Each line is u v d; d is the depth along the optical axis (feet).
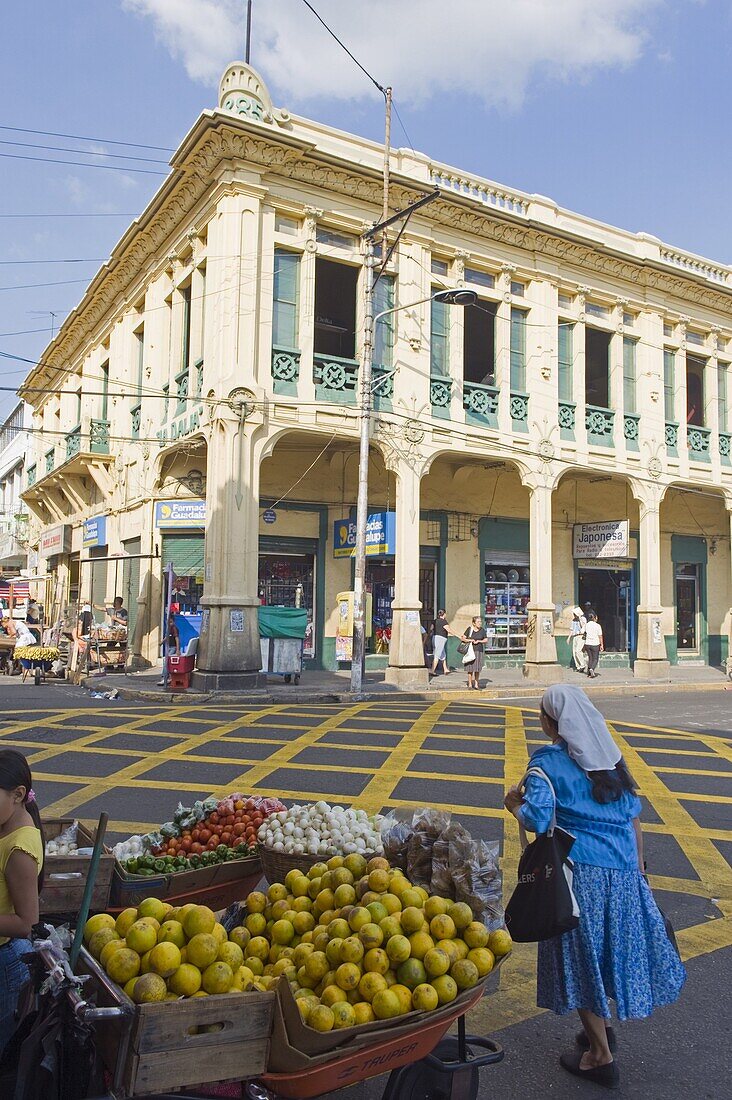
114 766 29.94
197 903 13.56
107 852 13.15
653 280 76.02
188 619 55.62
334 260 59.57
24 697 49.32
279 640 56.03
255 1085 8.78
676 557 90.58
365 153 61.21
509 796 11.98
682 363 79.77
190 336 61.00
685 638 91.76
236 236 54.75
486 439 65.62
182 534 64.18
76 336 88.99
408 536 60.85
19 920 9.84
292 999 8.59
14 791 10.39
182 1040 8.18
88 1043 8.57
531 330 69.21
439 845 11.50
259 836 14.16
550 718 12.35
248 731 37.81
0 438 145.18
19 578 101.04
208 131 53.67
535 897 11.09
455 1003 9.78
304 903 11.25
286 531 65.82
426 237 62.95
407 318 61.77
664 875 20.22
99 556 79.00
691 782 30.01
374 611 69.72
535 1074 11.87
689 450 79.97
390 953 9.78
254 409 54.39
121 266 71.72
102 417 82.28
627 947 11.39
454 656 73.31
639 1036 12.91
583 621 76.28
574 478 77.92
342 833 13.55
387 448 60.70
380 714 44.65
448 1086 10.41
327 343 70.90
